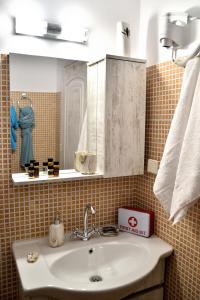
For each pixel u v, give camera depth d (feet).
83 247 4.45
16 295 4.66
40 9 4.38
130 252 4.62
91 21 4.80
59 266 4.09
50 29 4.43
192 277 4.20
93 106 4.83
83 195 4.98
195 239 4.11
